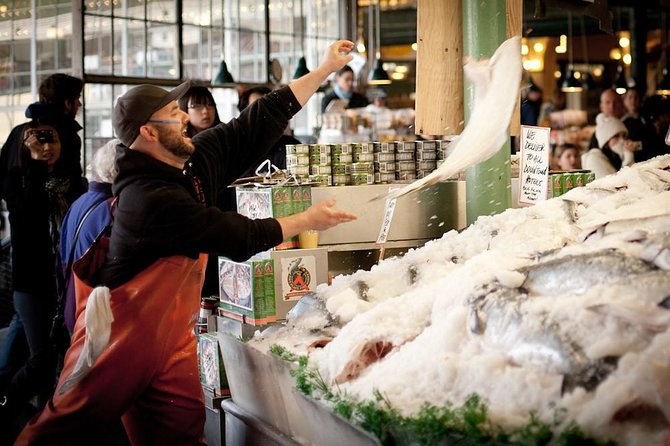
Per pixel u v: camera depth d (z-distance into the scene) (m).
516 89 3.14
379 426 2.53
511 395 2.44
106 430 3.48
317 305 3.62
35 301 5.25
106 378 3.40
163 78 8.79
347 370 2.99
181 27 8.93
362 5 13.55
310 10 10.52
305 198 4.11
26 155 5.23
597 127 8.38
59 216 5.25
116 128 3.48
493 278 2.81
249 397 3.70
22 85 8.36
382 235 4.03
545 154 4.14
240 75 9.65
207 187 3.71
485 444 2.28
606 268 2.54
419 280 3.51
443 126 4.51
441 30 4.48
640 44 12.48
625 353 2.30
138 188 3.40
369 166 4.50
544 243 3.30
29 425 3.51
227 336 3.83
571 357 2.37
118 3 8.34
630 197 3.60
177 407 3.62
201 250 3.41
